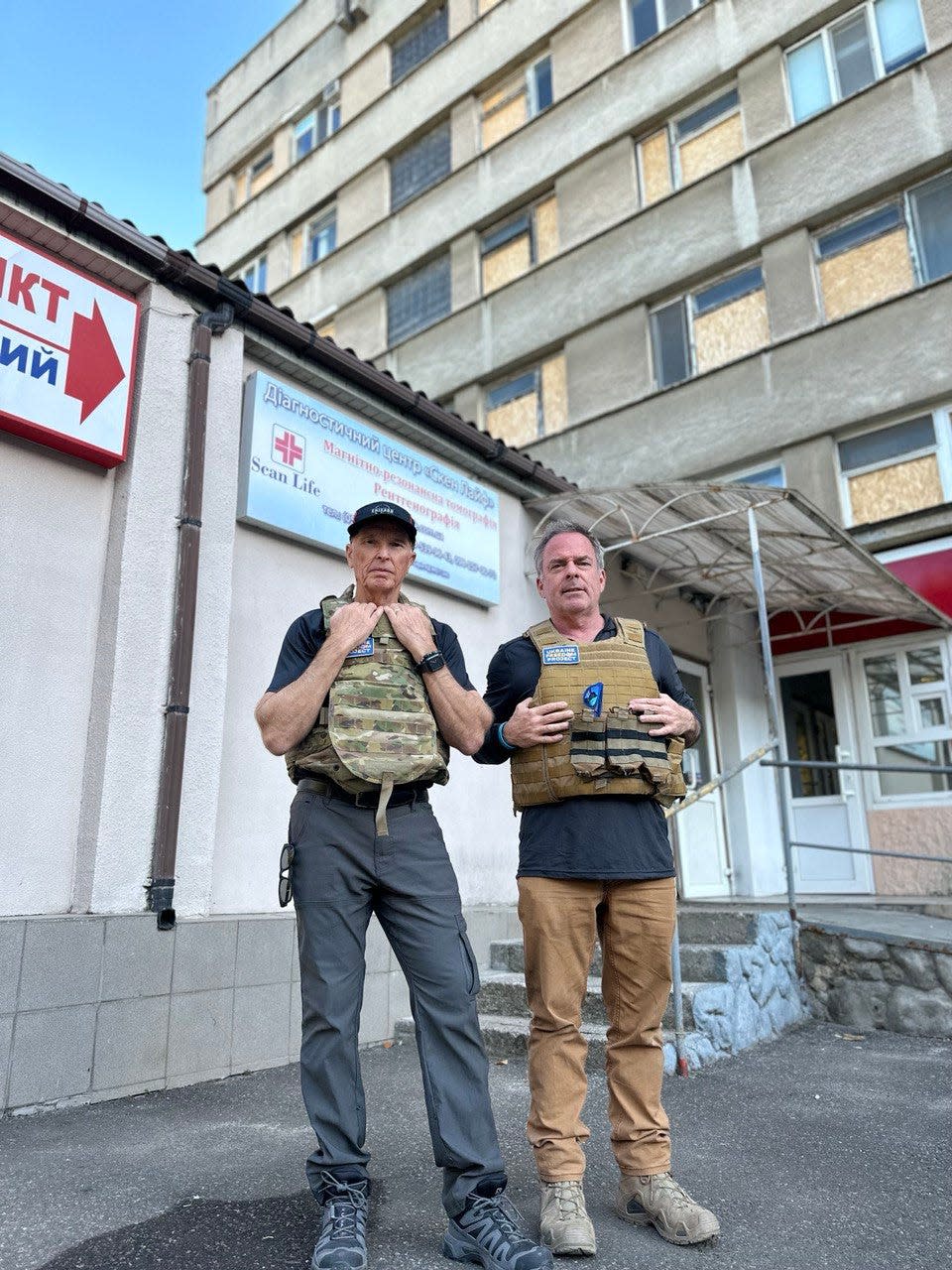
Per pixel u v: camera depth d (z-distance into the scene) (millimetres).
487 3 15305
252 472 4957
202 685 4465
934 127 9883
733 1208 2496
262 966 4234
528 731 2424
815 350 10266
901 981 5082
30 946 3439
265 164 19406
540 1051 2398
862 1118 3367
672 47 12461
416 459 6199
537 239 13656
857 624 9312
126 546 4246
